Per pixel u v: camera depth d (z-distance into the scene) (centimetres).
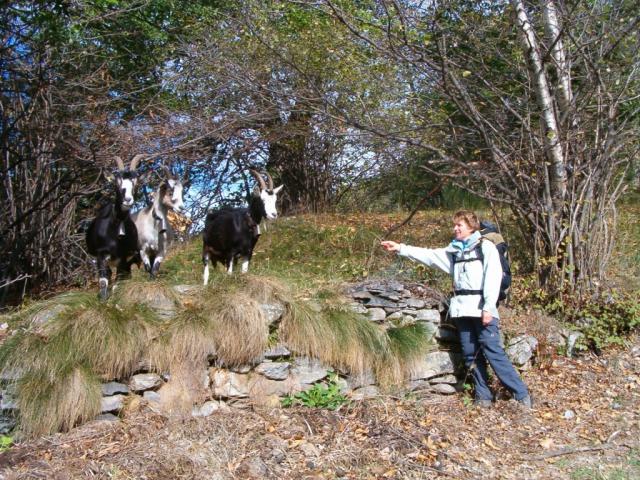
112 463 419
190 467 420
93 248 670
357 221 1130
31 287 912
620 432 493
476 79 732
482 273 540
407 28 666
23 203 900
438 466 434
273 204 693
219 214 716
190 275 793
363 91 904
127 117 1166
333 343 538
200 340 496
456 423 509
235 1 1241
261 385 515
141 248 702
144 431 457
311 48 998
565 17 630
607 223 701
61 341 473
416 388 564
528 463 449
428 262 562
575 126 683
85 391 461
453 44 684
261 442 452
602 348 636
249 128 1266
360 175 1373
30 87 916
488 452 465
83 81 978
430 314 589
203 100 1205
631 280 715
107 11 1085
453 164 728
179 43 1305
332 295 574
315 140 1308
